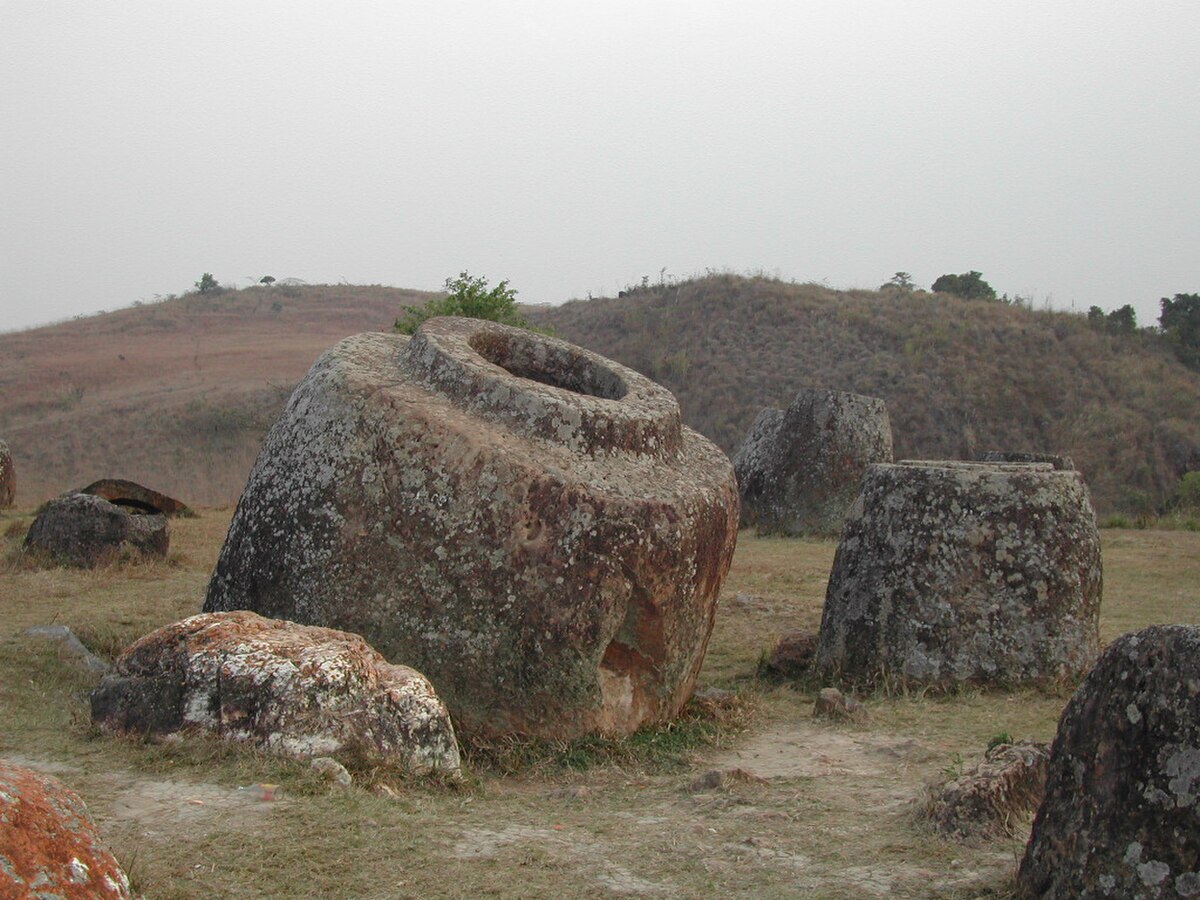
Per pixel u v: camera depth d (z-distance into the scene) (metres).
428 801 4.70
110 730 5.20
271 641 5.18
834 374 35.69
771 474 18.45
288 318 61.72
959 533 7.67
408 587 5.91
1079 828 3.46
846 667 7.86
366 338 7.31
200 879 3.69
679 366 37.34
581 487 5.88
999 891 3.81
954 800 4.54
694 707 6.74
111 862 2.89
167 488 32.00
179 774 4.66
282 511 6.33
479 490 5.90
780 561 14.05
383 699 5.04
